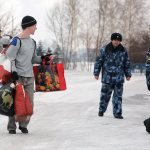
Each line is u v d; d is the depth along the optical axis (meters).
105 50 11.02
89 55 59.22
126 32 55.25
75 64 59.75
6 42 9.18
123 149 7.41
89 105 13.73
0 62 8.35
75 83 23.52
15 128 8.70
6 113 8.20
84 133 8.89
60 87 8.85
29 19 8.45
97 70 11.10
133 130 9.27
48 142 7.95
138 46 56.31
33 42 8.58
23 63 8.41
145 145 7.74
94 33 57.94
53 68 8.86
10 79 8.29
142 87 20.45
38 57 8.73
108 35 56.69
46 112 12.20
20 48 8.38
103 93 11.22
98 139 8.25
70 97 16.30
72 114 11.72
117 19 56.22
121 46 11.00
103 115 11.47
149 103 14.45
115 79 11.02
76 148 7.47
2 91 8.17
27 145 7.70
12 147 7.54
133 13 55.53
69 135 8.66
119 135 8.68
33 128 9.47
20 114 8.11
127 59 11.03
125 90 18.84
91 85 21.77
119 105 11.02
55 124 10.05
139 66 56.03
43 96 16.53
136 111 12.39
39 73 8.84
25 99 8.15
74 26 58.78
